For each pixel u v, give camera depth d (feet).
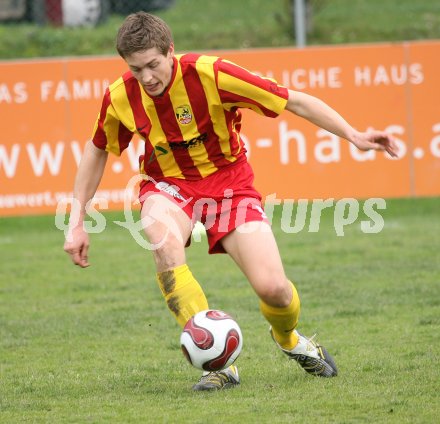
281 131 122.11
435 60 124.06
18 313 75.20
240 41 172.14
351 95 123.75
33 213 122.01
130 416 44.06
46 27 174.91
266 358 57.16
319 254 98.89
